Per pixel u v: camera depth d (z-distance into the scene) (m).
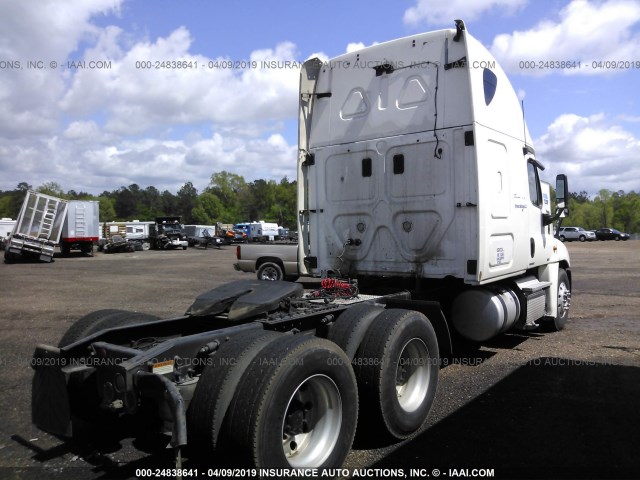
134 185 154.88
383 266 6.02
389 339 4.20
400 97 5.92
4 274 20.34
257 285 4.64
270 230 65.00
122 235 44.28
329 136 6.45
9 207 106.38
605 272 19.30
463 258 5.50
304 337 3.61
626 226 90.31
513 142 6.45
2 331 8.77
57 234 28.19
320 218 6.54
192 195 150.50
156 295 13.57
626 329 8.46
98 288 15.30
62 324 9.43
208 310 4.33
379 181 6.04
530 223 6.98
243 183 124.12
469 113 5.46
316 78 6.64
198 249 46.88
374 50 6.13
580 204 101.75
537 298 7.06
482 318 5.91
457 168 5.53
